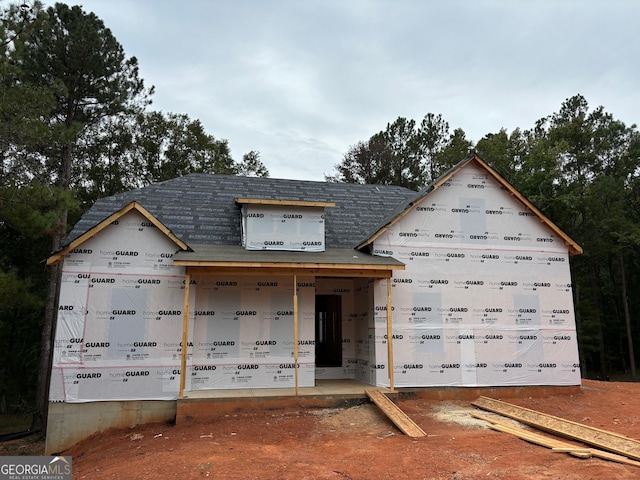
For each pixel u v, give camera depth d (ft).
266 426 30.89
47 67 71.05
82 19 74.33
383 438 28.02
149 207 44.68
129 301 35.37
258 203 41.19
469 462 23.13
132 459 25.86
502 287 42.55
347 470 22.02
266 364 38.58
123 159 104.94
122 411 33.86
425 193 41.78
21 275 79.66
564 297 43.45
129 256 35.94
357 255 40.45
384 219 47.50
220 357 37.83
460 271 42.14
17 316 85.25
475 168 44.37
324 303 49.80
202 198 48.26
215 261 34.04
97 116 80.79
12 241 79.10
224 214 45.85
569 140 108.06
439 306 41.14
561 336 42.63
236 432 29.73
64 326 33.91
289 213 42.24
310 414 33.88
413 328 40.40
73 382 33.37
